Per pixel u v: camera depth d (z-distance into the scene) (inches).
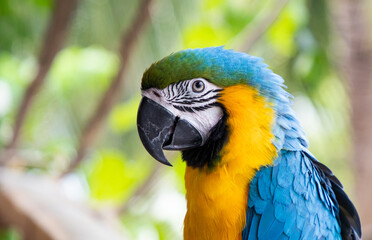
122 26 315.0
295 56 308.7
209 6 291.7
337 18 275.7
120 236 250.2
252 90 119.5
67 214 245.4
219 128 121.6
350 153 316.5
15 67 296.5
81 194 299.9
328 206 128.3
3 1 262.8
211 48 125.8
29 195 247.3
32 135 335.3
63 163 292.7
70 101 346.3
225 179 119.3
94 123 244.7
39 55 228.7
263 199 119.1
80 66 293.9
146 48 325.7
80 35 314.7
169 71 123.5
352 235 132.3
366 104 294.4
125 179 297.0
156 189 310.3
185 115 124.1
